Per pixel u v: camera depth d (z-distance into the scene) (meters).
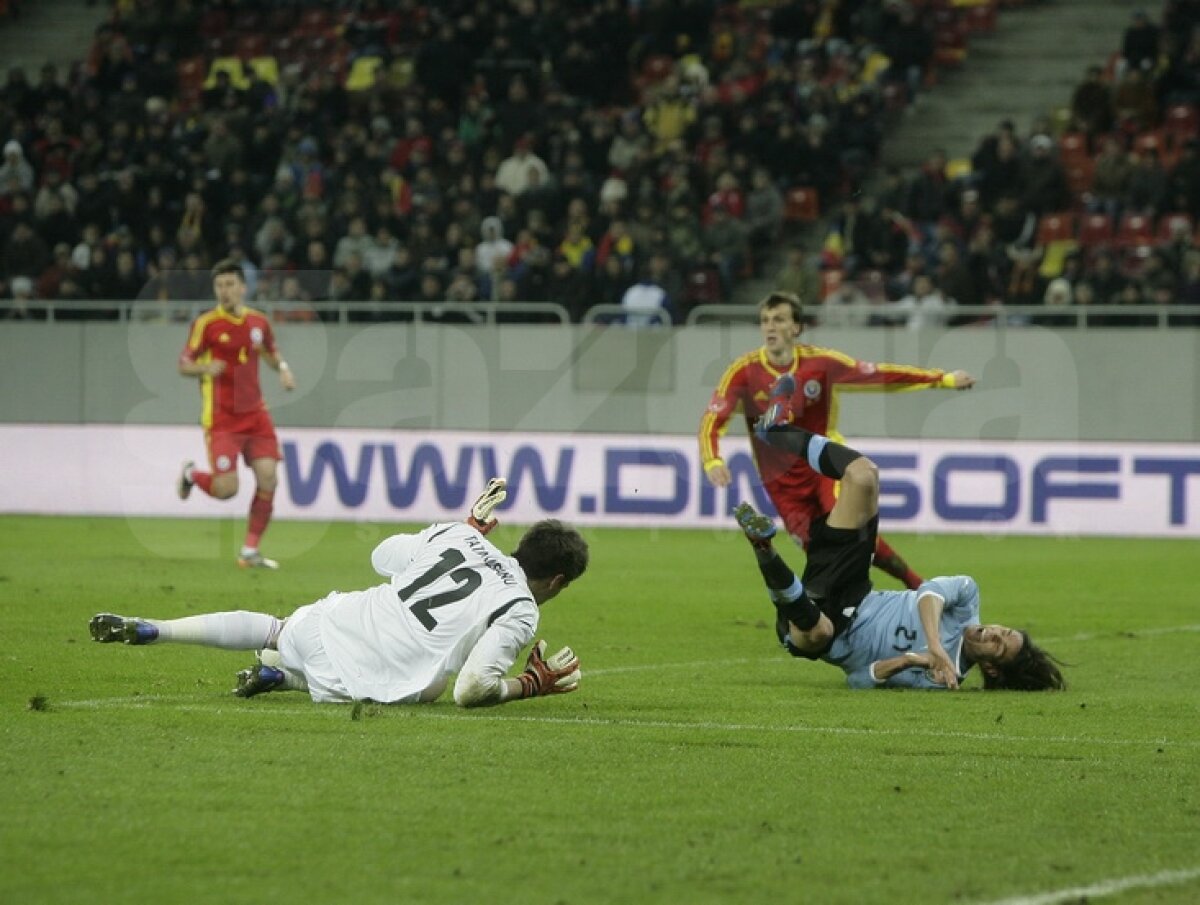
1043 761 22.75
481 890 15.97
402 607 25.84
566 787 20.52
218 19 99.12
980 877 16.66
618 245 75.50
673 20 90.88
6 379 75.12
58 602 40.28
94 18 104.06
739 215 79.31
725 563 55.56
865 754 23.09
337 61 95.75
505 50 88.94
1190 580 50.72
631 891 15.98
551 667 26.11
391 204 79.06
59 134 89.75
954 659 29.83
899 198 77.81
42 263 81.56
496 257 77.44
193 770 21.11
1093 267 71.25
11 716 24.89
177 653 32.38
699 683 30.44
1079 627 40.16
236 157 86.00
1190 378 66.56
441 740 23.28
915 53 88.56
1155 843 18.14
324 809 19.12
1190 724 26.16
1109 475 65.50
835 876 16.64
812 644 29.19
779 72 83.94
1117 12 92.56
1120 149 77.69
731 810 19.44
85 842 17.55
